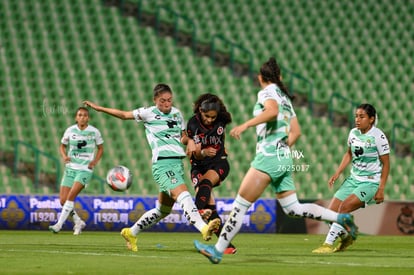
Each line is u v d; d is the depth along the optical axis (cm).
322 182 7556
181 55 8969
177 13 9444
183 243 4375
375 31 9375
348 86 8731
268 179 2655
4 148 7750
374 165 3741
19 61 8819
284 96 2694
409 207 5866
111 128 8056
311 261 3075
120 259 3088
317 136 8081
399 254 3600
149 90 8544
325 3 9594
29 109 8262
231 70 8794
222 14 9456
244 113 8281
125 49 9000
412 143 8100
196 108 3566
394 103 8600
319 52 9088
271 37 9238
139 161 7688
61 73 8681
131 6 9469
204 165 3575
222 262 2977
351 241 3612
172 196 3222
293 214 2742
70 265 2812
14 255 3319
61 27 9212
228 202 5916
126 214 5897
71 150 5125
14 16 9300
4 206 5909
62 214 5125
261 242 4650
